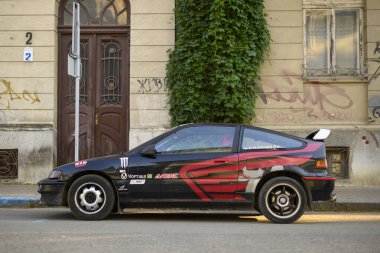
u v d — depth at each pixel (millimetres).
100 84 13672
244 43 12617
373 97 13227
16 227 7766
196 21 12656
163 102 13234
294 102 13273
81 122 13633
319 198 8516
